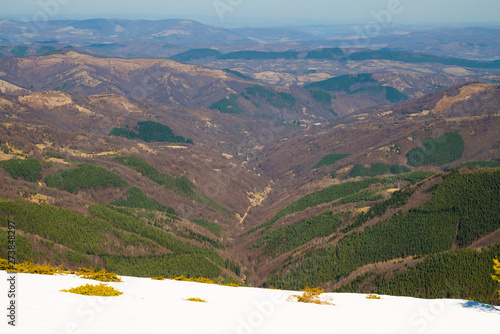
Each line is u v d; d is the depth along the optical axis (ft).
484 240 541.75
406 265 502.79
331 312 143.84
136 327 105.29
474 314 142.41
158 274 543.80
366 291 495.00
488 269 438.81
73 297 131.95
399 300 172.86
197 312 129.90
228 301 157.69
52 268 193.36
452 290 435.94
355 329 123.54
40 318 104.58
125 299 139.74
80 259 512.22
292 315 136.67
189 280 237.66
